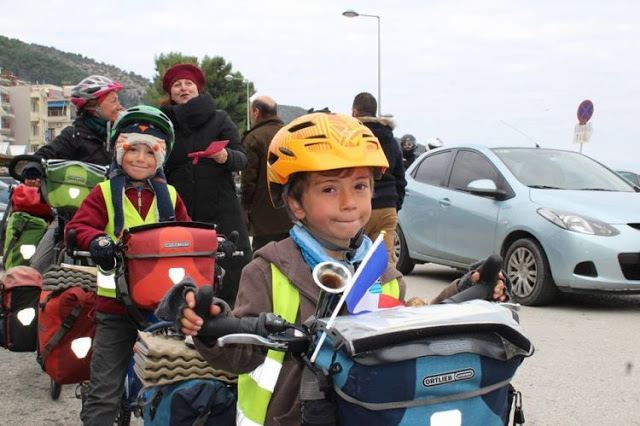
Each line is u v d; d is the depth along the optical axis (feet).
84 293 12.10
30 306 14.46
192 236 10.22
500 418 5.25
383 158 6.25
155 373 7.84
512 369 5.21
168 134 11.69
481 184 25.59
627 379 15.58
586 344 18.47
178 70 16.33
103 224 10.98
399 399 4.77
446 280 30.07
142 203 11.37
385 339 4.75
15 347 14.58
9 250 17.30
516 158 26.71
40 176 14.58
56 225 16.26
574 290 22.18
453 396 4.93
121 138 11.17
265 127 20.20
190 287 5.14
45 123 318.86
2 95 306.76
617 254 21.54
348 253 6.59
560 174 26.05
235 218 16.10
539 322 21.02
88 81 15.96
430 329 4.91
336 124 6.15
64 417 13.94
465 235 26.58
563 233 22.20
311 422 4.98
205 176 15.69
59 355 12.08
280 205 6.82
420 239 29.25
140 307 10.11
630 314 22.25
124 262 10.09
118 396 10.36
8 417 13.89
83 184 14.16
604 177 26.58
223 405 7.81
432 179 29.35
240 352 5.87
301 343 5.20
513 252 24.06
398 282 6.89
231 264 15.96
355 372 4.76
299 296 6.30
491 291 6.23
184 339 8.38
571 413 13.57
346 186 6.24
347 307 5.67
